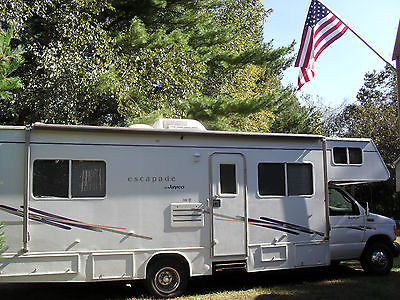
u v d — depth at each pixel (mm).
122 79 11484
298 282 7996
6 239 6008
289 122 25266
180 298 6754
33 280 6086
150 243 6660
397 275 8500
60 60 10836
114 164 6625
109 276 6426
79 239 6332
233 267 7082
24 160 6195
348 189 22062
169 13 15781
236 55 15930
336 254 7949
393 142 21594
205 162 7109
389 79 26297
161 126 7328
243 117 15000
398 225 17078
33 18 11805
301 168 7785
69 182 6371
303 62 10078
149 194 6738
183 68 12602
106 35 11766
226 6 18297
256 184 7387
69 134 6453
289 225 7539
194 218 6918
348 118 26453
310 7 10156
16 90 11227
